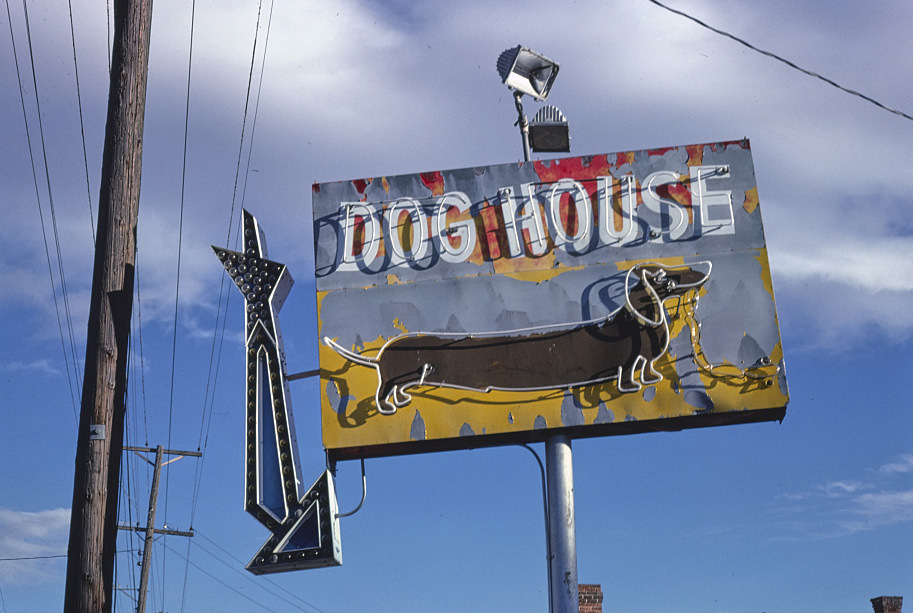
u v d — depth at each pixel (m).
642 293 13.45
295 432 12.92
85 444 10.40
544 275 13.68
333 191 14.28
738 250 13.54
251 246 13.65
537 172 14.14
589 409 13.02
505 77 14.30
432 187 14.21
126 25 11.88
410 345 13.48
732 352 13.09
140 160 11.58
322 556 12.28
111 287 10.97
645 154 14.06
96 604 9.94
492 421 13.05
